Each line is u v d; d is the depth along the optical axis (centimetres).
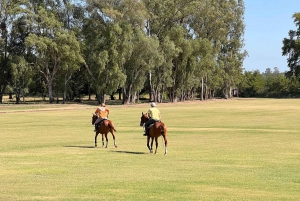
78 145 2541
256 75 15938
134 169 1636
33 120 4744
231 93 14175
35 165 1748
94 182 1375
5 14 8531
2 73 8900
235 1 12281
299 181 1393
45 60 8706
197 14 10544
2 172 1577
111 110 6825
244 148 2311
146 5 9494
